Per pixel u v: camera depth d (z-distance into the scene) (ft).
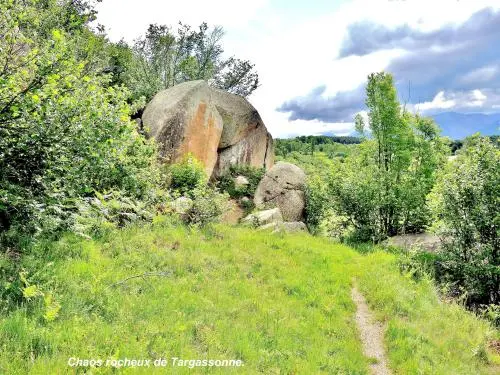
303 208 89.15
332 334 32.99
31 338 18.12
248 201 91.20
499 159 52.95
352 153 87.66
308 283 43.52
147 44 111.96
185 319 26.04
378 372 29.40
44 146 25.79
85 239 33.09
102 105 29.40
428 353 32.09
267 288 39.19
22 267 23.35
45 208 28.50
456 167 56.39
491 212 52.29
